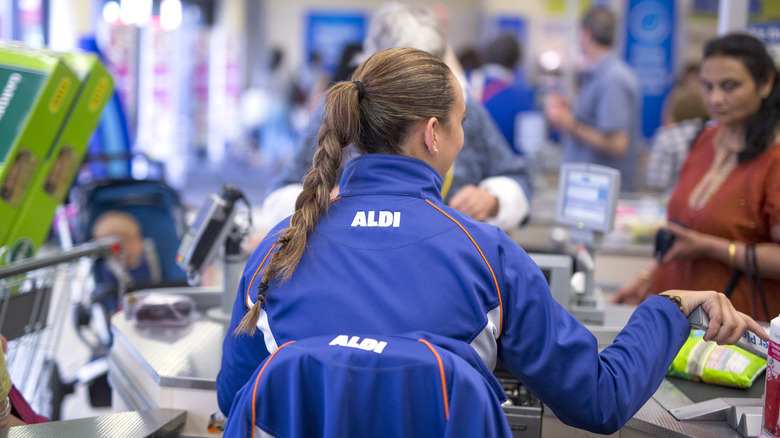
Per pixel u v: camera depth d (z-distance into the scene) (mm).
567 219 2162
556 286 2014
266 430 1188
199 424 1803
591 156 4496
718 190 2266
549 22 10547
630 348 1308
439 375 1119
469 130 2406
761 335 1389
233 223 2150
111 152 4598
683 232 2209
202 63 12148
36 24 5617
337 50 13977
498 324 1252
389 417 1137
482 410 1120
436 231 1268
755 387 1764
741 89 2152
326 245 1285
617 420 1251
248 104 12242
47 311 2406
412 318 1212
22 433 1578
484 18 12820
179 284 3332
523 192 2365
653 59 6324
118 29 6480
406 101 1312
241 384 1378
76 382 3016
